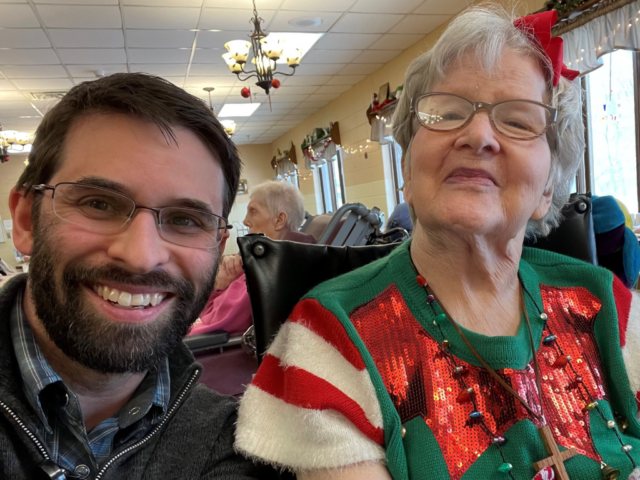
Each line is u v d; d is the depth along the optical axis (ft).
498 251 2.59
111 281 1.98
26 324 2.12
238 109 25.72
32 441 1.92
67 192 1.99
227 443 2.45
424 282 2.58
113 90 2.02
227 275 6.47
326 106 26.50
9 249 32.81
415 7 13.98
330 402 2.18
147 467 2.25
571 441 2.35
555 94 2.72
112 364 2.01
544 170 2.49
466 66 2.52
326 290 2.69
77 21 12.97
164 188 2.08
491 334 2.62
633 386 2.63
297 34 15.40
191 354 2.61
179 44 15.31
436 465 2.15
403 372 2.39
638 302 2.96
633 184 11.82
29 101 20.86
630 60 11.55
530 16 2.58
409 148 2.92
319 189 30.78
